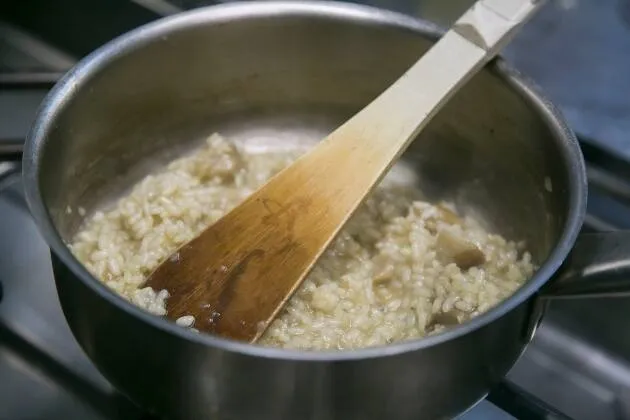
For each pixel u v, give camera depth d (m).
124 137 0.68
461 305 0.62
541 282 0.53
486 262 0.66
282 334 0.60
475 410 0.59
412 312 0.62
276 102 0.71
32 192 0.55
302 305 0.62
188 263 0.59
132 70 0.65
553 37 0.76
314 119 0.72
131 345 0.52
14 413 0.58
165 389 0.53
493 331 0.53
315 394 0.52
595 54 0.75
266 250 0.60
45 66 0.79
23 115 0.74
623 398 0.63
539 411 0.59
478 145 0.68
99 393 0.59
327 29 0.67
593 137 0.70
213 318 0.58
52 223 0.54
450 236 0.66
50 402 0.59
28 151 0.57
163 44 0.65
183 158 0.71
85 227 0.67
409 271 0.65
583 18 0.78
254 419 0.53
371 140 0.62
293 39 0.67
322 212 0.61
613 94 0.73
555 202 0.61
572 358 0.65
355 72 0.69
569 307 0.67
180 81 0.68
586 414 0.62
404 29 0.65
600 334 0.66
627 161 0.69
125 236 0.66
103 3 0.78
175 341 0.51
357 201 0.61
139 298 0.58
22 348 0.61
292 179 0.61
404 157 0.72
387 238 0.68
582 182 0.58
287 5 0.66
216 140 0.70
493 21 0.63
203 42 0.66
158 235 0.65
